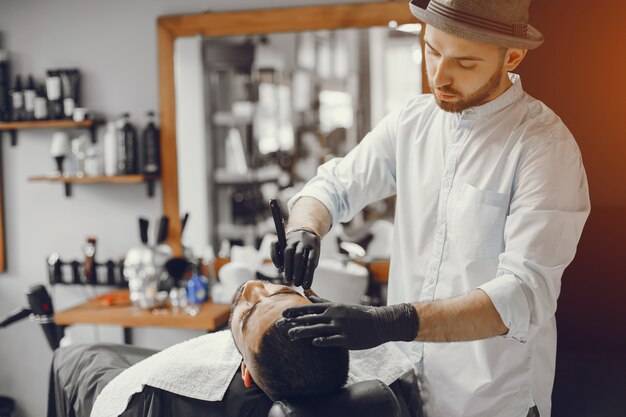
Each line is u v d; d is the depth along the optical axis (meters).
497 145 1.48
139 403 1.52
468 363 1.54
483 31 1.27
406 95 3.60
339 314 1.15
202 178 3.67
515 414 1.54
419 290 1.62
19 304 3.90
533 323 1.32
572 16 2.11
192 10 3.57
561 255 1.35
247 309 1.31
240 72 3.68
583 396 2.23
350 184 1.68
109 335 3.77
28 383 3.94
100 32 3.66
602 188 2.16
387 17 3.36
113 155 3.58
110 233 3.77
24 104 3.71
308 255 1.35
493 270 1.49
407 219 1.63
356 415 1.18
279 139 3.90
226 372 1.50
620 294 2.19
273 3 3.48
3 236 3.86
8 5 3.73
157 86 3.65
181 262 3.45
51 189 3.80
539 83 2.16
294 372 1.21
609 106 2.12
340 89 3.76
